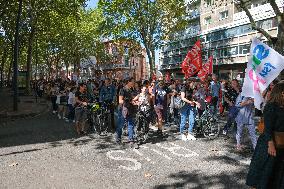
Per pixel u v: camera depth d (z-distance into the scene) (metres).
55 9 32.50
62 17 34.00
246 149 9.20
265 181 4.57
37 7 33.16
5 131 12.81
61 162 7.98
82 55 56.38
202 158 8.28
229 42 51.25
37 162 8.00
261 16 43.94
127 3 36.28
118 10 36.56
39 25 37.31
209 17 56.44
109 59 62.84
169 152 8.93
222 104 16.83
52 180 6.59
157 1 36.50
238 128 9.02
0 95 39.03
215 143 10.07
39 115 18.70
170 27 38.38
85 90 12.14
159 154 8.72
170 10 37.00
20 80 40.16
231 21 50.56
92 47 57.16
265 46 6.22
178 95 13.71
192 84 12.45
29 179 6.66
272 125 4.53
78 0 30.47
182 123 10.92
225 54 52.44
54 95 19.56
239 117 8.95
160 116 11.24
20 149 9.45
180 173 7.04
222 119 15.34
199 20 59.72
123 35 38.59
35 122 15.43
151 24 37.47
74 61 57.84
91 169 7.36
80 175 6.91
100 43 57.56
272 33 42.38
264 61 6.21
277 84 4.64
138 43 40.41
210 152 8.90
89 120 13.02
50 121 15.78
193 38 62.12
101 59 60.91
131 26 37.19
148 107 10.64
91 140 10.71
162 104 11.26
